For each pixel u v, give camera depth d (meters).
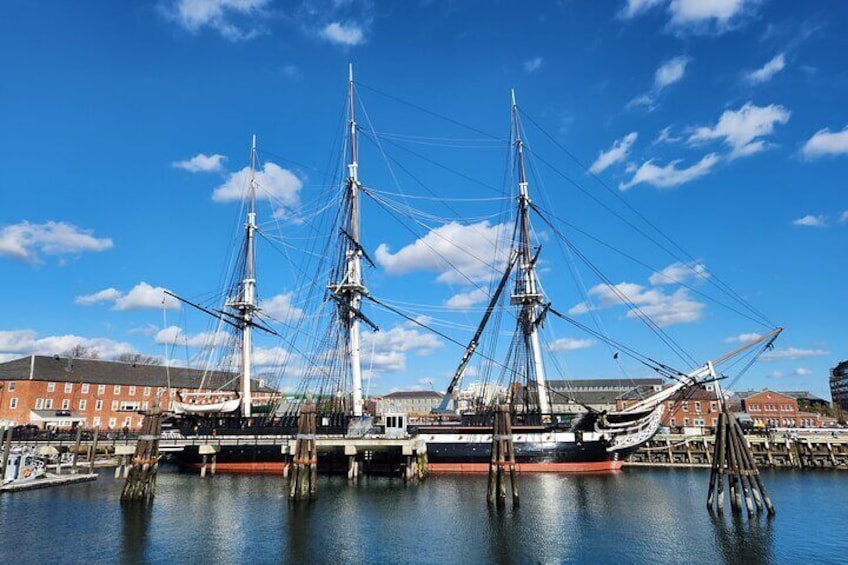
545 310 60.81
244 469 55.38
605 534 29.84
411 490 43.47
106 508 36.47
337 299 60.50
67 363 94.38
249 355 63.91
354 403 57.72
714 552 26.67
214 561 25.56
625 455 57.38
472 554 26.55
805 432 72.19
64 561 25.50
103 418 94.75
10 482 43.31
